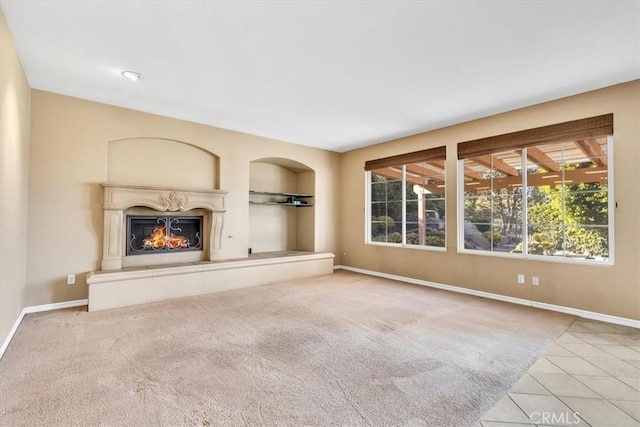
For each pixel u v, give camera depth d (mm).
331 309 3818
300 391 2045
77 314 3518
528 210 4109
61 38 2564
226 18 2293
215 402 1915
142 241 4520
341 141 5941
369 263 6148
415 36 2516
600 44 2609
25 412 1798
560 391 2078
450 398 1986
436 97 3783
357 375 2256
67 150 3779
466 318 3512
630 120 3285
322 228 6512
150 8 2182
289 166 6562
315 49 2723
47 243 3648
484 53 2766
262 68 3070
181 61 2945
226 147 5113
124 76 3266
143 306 3857
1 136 2336
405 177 5645
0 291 2422
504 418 1798
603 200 3525
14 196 2826
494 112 4297
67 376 2195
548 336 3004
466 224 4766
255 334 3004
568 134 3697
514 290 4164
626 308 3305
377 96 3758
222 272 4723
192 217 4922
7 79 2432
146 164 4445
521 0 2076
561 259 3789
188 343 2777
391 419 1778
